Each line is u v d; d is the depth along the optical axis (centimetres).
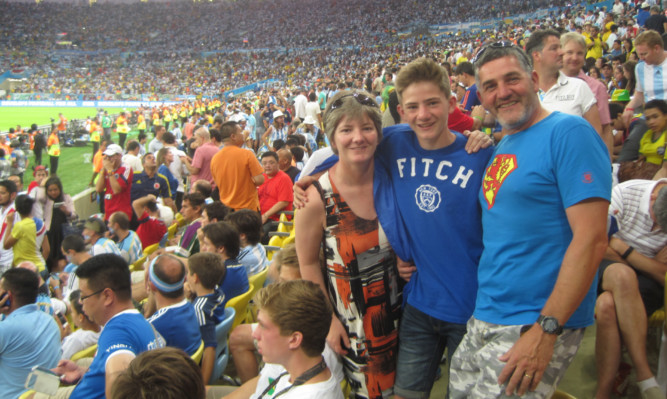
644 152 456
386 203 227
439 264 222
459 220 218
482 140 219
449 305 222
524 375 183
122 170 759
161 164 949
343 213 230
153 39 7806
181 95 5775
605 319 277
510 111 197
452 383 218
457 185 217
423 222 221
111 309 296
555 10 3894
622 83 879
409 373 234
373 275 233
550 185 188
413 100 211
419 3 6341
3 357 357
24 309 373
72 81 6362
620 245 299
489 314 200
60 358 382
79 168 2039
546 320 180
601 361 281
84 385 267
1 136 2011
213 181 811
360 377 241
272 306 194
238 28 7706
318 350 196
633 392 305
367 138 213
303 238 237
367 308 234
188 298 418
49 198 795
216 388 301
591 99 373
